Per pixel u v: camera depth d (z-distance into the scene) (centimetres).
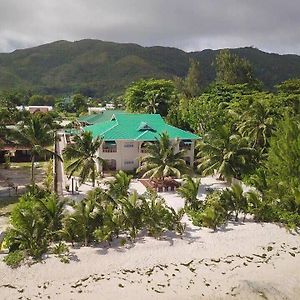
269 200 4297
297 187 4225
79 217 3409
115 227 3522
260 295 2953
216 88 10138
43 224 3341
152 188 4872
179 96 11325
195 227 3894
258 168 5069
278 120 6094
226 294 2948
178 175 4803
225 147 5172
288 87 9169
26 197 4138
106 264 3209
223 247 3600
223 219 4006
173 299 2852
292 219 4044
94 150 4909
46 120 6919
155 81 10588
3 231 3619
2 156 6756
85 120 9350
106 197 3850
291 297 2941
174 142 5553
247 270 3291
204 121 7462
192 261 3359
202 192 5000
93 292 2877
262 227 3978
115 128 6059
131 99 10531
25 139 4753
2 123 5169
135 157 5981
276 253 3584
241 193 4138
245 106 7388
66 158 4884
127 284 2997
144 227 3800
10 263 3069
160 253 3416
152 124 6322
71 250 3334
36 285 2916
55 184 4994
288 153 4547
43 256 3206
